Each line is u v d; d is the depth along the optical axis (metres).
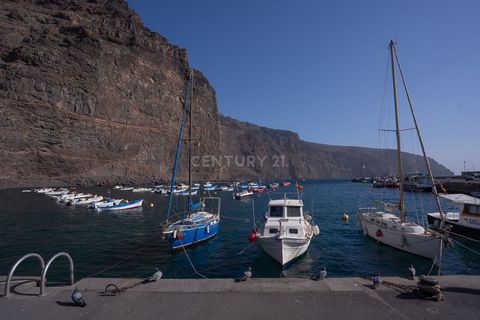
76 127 95.38
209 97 164.50
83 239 23.44
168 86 133.00
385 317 5.68
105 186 93.88
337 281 7.52
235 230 26.78
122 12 135.75
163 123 127.94
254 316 5.75
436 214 25.47
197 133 147.12
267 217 18.09
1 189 76.81
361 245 19.94
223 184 119.06
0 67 84.94
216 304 6.27
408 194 70.94
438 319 5.59
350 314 5.81
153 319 5.66
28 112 86.12
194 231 19.92
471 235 21.02
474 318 5.62
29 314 5.87
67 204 47.91
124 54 114.88
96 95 101.44
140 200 46.69
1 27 96.50
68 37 101.44
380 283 7.12
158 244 21.27
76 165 94.12
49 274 14.68
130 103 114.44
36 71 89.31
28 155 85.62
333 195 74.62
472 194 43.16
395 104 19.41
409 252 17.05
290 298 6.54
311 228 18.08
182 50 151.38
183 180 131.50
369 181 162.38
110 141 104.38
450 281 7.38
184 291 6.96
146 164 117.00
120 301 6.46
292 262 15.95
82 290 7.08
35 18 106.12
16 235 25.23
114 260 17.22
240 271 14.99
